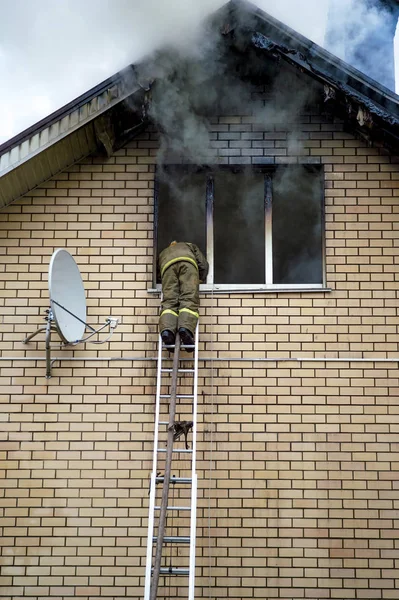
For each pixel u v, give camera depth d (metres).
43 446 7.62
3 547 7.36
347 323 7.91
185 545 7.34
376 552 7.31
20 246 8.19
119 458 7.59
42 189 8.35
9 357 7.87
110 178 8.38
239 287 8.14
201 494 7.46
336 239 8.15
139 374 7.83
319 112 8.50
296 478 7.50
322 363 7.81
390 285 8.01
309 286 8.11
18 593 7.24
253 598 7.20
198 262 7.95
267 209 8.46
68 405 7.73
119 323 7.97
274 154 8.41
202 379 7.78
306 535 7.36
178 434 7.26
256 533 7.37
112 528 7.40
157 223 8.39
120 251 8.18
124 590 7.25
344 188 8.28
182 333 7.50
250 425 7.64
